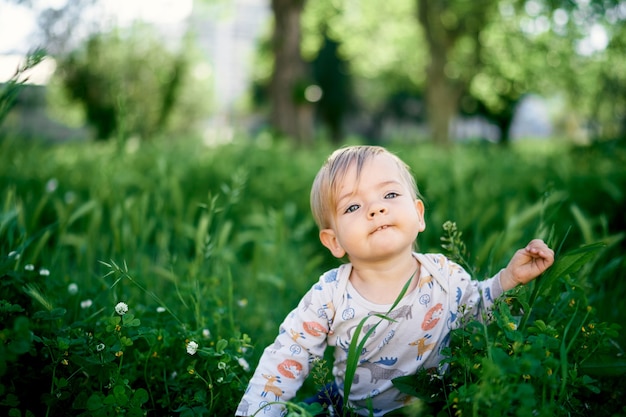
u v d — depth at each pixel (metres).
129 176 5.19
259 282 3.56
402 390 1.82
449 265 2.02
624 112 11.14
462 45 22.20
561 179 6.10
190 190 6.15
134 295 2.70
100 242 3.49
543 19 16.80
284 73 17.08
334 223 1.98
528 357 1.54
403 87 33.19
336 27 26.27
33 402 1.94
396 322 1.91
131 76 15.24
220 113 44.75
